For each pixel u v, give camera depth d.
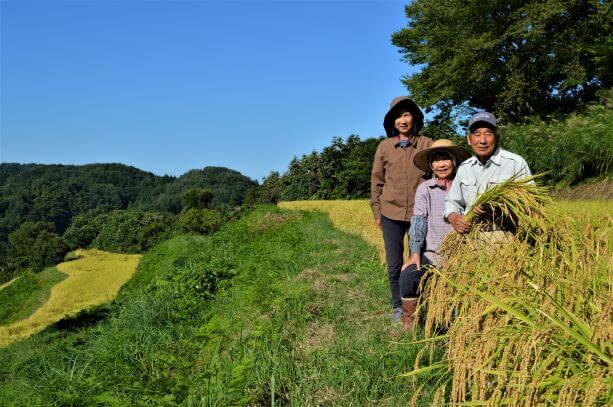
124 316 10.52
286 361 4.54
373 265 9.88
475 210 3.62
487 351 2.54
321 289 8.03
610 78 28.47
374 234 16.17
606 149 14.80
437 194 5.00
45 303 40.94
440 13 31.62
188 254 29.69
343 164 66.19
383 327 5.40
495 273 3.04
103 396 4.46
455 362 2.71
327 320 6.07
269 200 71.56
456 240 3.72
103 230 120.00
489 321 2.75
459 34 30.72
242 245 23.41
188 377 4.54
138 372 5.40
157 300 10.28
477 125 4.12
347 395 3.88
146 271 36.94
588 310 2.65
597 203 8.34
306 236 20.55
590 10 28.52
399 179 5.76
